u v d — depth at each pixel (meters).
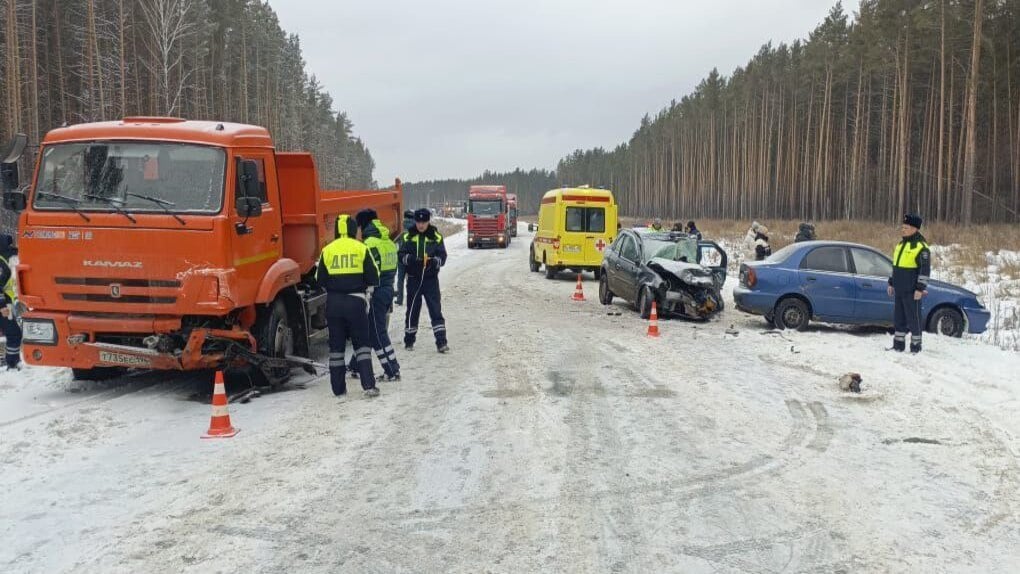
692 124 96.12
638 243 15.76
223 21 49.88
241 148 8.20
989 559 4.42
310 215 10.02
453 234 63.31
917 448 6.56
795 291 13.03
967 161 35.59
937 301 12.77
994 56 40.88
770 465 6.07
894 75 50.75
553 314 15.46
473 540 4.61
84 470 5.86
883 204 54.84
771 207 76.38
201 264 7.56
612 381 9.05
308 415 7.55
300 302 9.52
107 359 7.72
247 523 4.85
